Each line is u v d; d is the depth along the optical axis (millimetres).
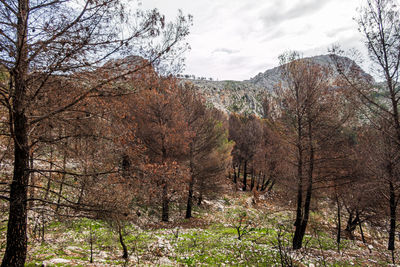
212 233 13914
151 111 13820
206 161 18453
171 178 6863
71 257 7109
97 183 5492
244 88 187625
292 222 16125
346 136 10758
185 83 17562
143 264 7672
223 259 9180
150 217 15445
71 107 5094
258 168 29438
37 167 10867
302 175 11180
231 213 21172
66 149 5211
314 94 10641
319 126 10781
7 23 3844
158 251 9398
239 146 36219
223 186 21531
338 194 14711
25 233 4836
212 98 143750
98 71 4910
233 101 153000
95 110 5340
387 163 9461
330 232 17188
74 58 4508
